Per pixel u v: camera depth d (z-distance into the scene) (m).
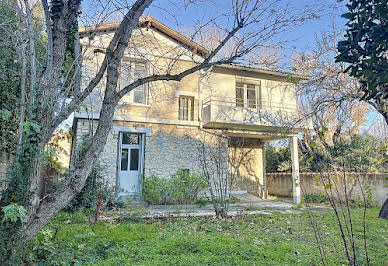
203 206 11.55
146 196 11.62
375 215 9.43
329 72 10.09
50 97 3.99
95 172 9.32
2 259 3.25
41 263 3.87
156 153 12.52
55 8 4.40
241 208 11.08
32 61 4.06
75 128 12.12
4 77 6.50
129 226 7.01
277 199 15.02
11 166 3.68
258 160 16.02
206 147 13.21
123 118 12.16
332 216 8.98
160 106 12.80
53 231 5.89
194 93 13.38
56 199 3.80
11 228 3.35
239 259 4.57
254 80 14.03
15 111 6.82
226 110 12.66
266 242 5.90
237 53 4.90
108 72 4.42
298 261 4.54
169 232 6.62
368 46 2.27
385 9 2.16
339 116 6.05
